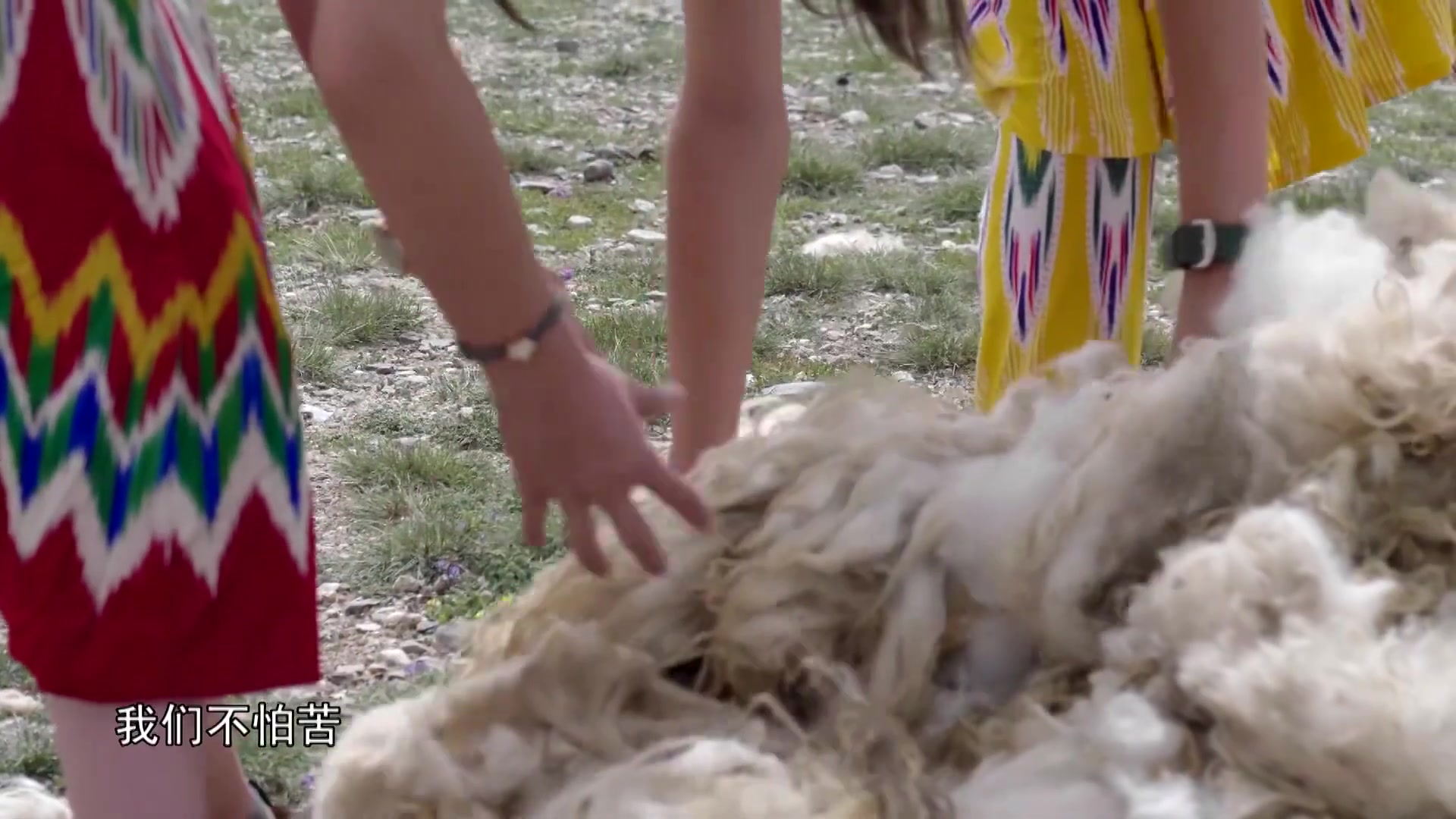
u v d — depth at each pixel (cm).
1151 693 113
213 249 136
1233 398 125
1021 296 226
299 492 144
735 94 188
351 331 446
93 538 136
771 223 198
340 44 109
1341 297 137
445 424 381
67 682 138
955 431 139
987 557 126
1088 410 133
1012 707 122
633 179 678
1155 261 518
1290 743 103
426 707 125
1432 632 107
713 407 195
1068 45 211
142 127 133
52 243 132
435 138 110
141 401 134
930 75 185
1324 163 216
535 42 1070
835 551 128
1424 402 116
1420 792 98
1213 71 171
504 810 120
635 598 134
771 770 113
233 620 140
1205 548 115
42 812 176
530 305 115
